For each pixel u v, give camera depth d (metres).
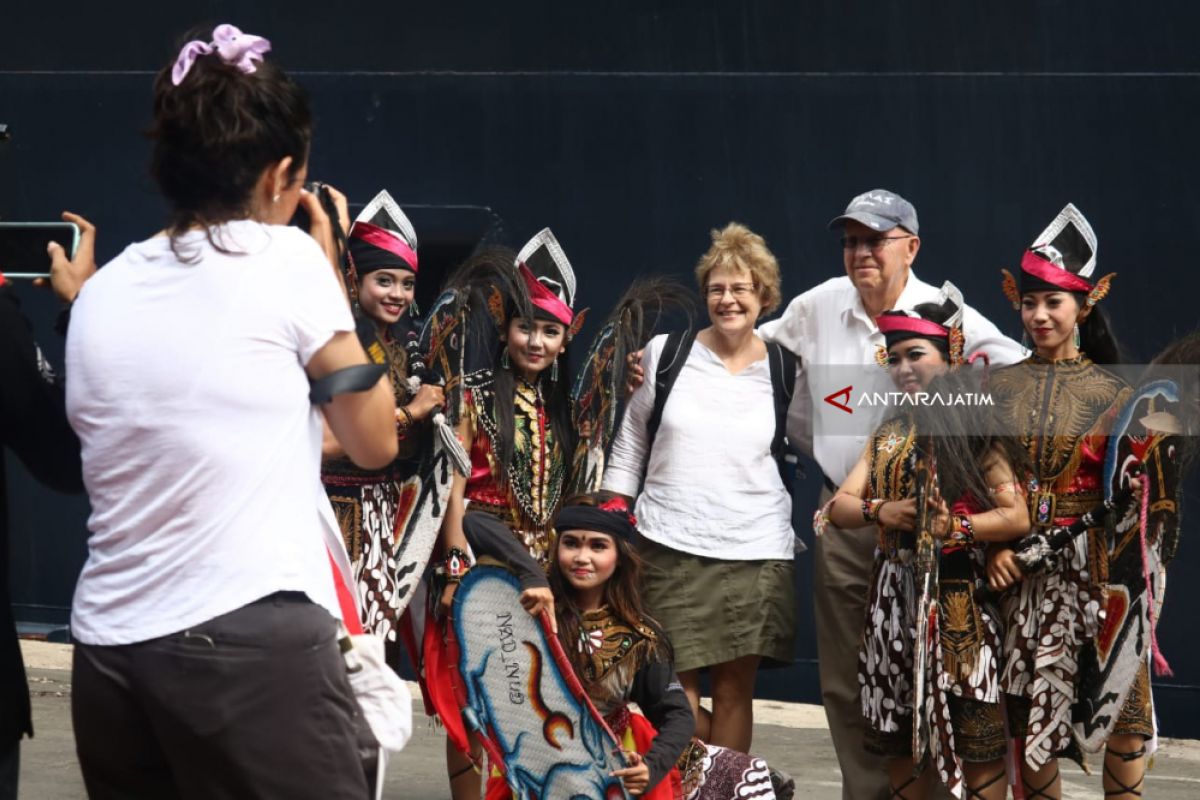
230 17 26.64
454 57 26.16
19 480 27.17
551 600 14.23
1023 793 15.77
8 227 10.02
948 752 14.79
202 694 8.56
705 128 25.47
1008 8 24.53
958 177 24.84
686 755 14.80
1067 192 24.64
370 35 26.36
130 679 8.66
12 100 27.12
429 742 20.55
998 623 15.23
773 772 15.84
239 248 8.88
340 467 15.62
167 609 8.61
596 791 13.87
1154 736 15.49
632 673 14.40
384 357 15.80
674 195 25.62
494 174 26.17
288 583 8.75
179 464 8.63
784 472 18.12
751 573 17.33
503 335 16.72
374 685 9.42
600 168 25.83
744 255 17.55
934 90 24.81
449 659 14.74
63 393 9.66
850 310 17.67
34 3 26.84
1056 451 15.08
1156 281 24.50
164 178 9.08
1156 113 24.36
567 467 16.92
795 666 25.64
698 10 25.31
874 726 15.52
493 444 16.33
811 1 24.95
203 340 8.70
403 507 15.93
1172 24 24.20
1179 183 24.36
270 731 8.67
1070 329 15.53
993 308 24.88
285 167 9.21
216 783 8.75
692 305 18.11
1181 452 14.99
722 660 17.23
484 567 14.34
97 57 26.83
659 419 17.75
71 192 27.05
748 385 17.75
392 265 15.80
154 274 8.87
